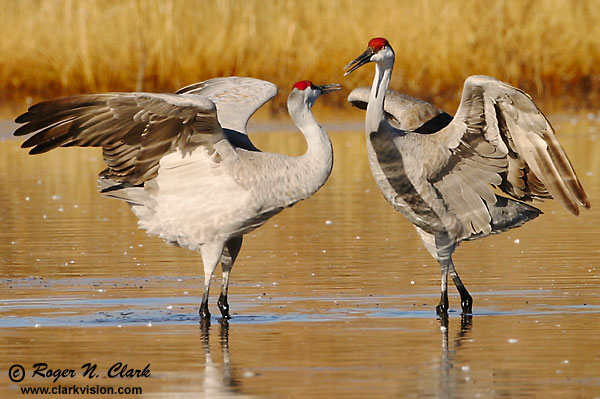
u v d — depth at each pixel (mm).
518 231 18172
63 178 24812
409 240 17562
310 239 17719
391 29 34250
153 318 12812
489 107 13195
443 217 13734
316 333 12016
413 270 15289
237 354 11148
